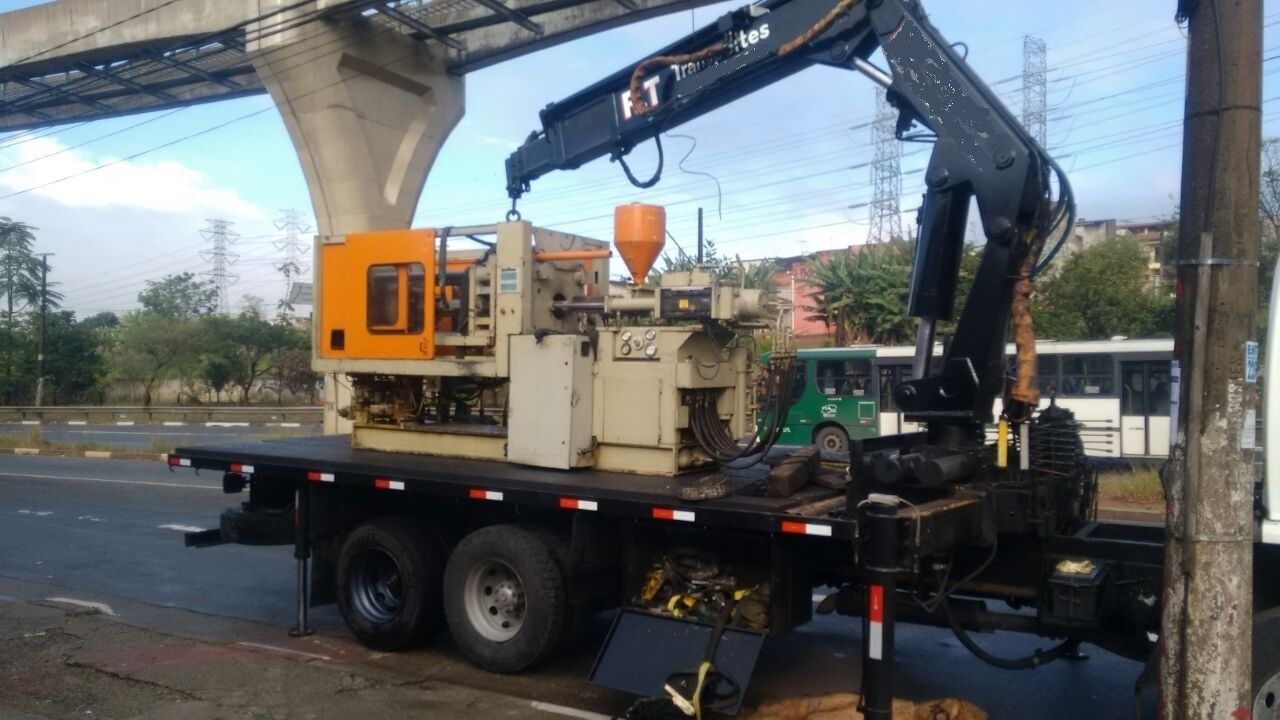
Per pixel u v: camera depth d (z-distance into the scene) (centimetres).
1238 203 397
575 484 610
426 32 2256
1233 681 394
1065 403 1866
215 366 4884
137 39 2338
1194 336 402
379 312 763
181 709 569
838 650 699
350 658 691
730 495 575
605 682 555
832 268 2669
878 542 420
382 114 2286
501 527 639
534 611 611
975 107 571
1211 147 400
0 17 2581
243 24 2030
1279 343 432
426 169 2400
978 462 543
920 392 586
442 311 741
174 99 2988
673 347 636
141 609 843
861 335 2625
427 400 770
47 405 5128
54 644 708
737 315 623
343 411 819
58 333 5162
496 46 2330
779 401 636
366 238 770
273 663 666
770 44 671
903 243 2748
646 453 648
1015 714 571
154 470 1970
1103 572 491
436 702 586
